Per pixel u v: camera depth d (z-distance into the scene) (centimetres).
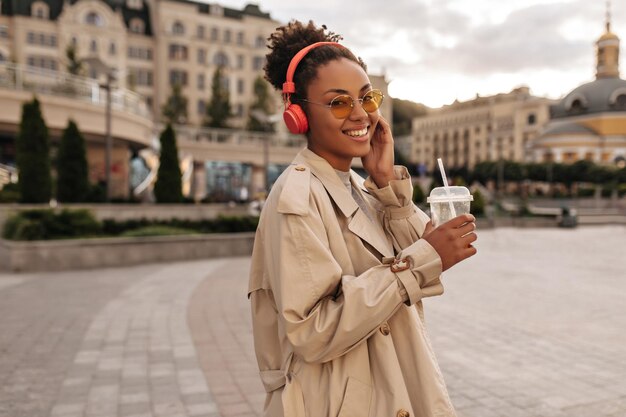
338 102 124
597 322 586
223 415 331
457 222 114
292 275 110
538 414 330
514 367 425
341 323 105
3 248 1042
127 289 800
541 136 6912
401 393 114
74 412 335
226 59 5894
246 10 6178
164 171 1678
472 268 1065
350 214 125
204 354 464
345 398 113
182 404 349
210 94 5809
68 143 1510
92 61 1489
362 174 3338
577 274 976
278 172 3866
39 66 5119
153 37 5669
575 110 7262
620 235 2050
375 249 125
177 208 1566
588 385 382
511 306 678
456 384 386
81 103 1931
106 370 419
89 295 748
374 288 108
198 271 1005
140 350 476
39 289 796
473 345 493
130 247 1101
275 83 144
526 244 1645
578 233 2175
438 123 9775
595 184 5000
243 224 1370
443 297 741
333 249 119
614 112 6662
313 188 122
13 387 380
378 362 117
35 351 472
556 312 640
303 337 109
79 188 1514
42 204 1344
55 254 1011
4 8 5125
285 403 115
